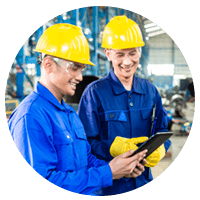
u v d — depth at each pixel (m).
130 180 2.27
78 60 1.57
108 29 2.15
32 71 2.88
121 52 2.11
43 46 1.59
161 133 1.48
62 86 1.60
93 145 2.19
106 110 2.22
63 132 1.53
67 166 1.53
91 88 2.27
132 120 2.23
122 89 2.23
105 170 1.66
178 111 3.17
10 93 2.79
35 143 1.40
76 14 3.03
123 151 2.08
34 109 1.44
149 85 2.36
